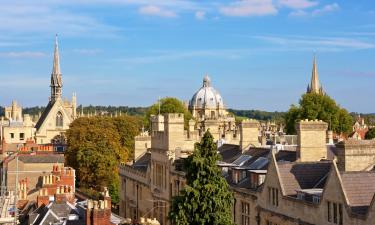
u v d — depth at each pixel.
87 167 132.62
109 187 122.25
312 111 170.38
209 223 47.91
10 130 193.75
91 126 144.75
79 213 58.19
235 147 77.19
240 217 60.91
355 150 49.56
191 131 93.69
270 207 53.72
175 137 81.44
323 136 59.81
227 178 67.00
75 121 154.12
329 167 52.56
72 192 72.50
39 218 58.62
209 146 49.06
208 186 47.78
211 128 100.50
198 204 48.03
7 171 98.88
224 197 48.50
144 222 58.38
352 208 41.88
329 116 170.12
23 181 82.38
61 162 101.19
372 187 43.94
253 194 57.56
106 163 133.00
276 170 52.47
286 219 50.19
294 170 52.69
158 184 85.88
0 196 83.88
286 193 51.03
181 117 81.69
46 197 67.12
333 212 43.78
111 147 138.12
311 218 46.56
